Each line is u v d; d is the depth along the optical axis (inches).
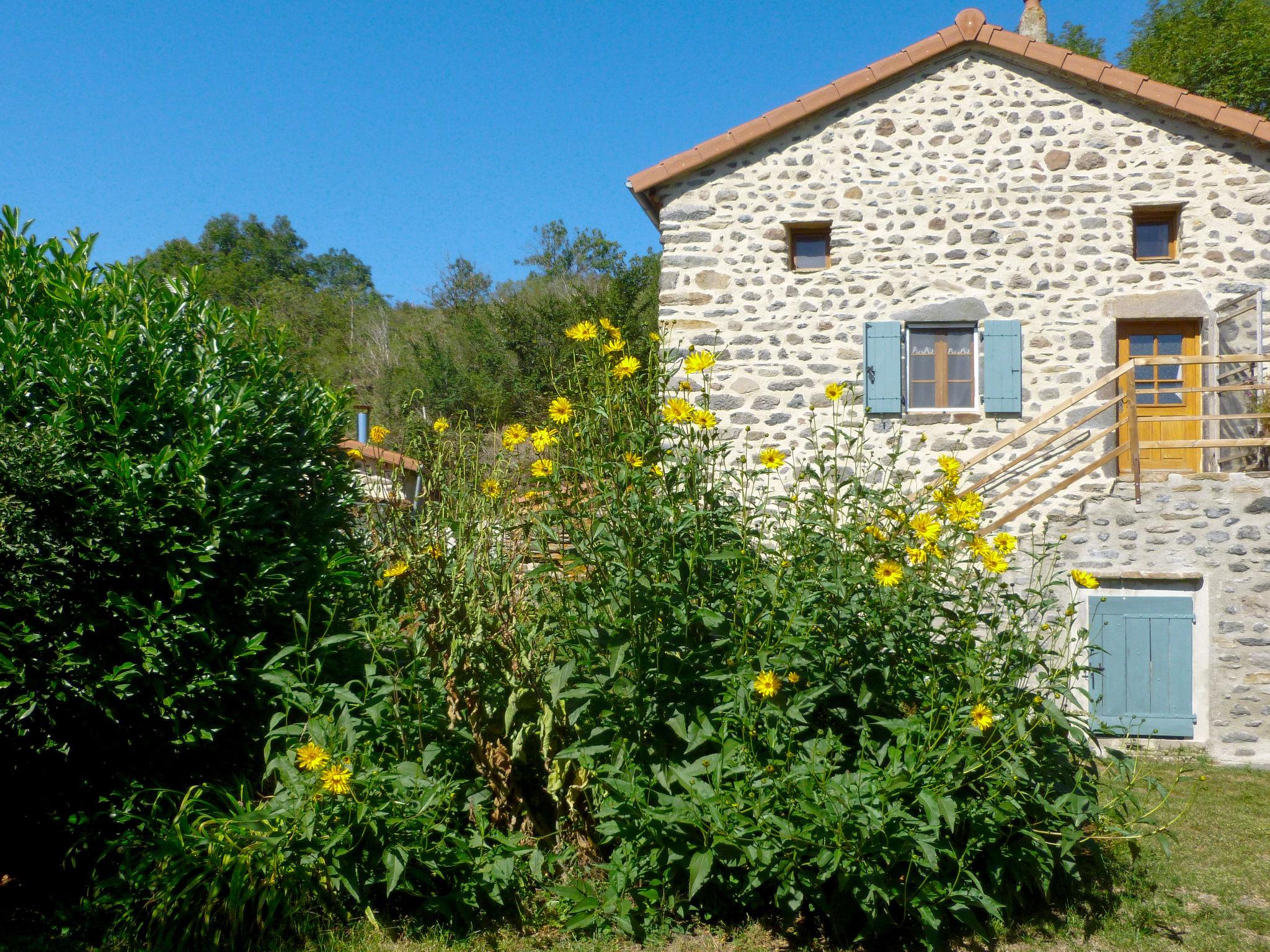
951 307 314.7
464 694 142.3
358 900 126.8
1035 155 313.6
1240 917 149.9
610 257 1656.0
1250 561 258.7
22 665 126.4
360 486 183.5
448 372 963.3
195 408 147.9
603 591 134.6
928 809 117.5
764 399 319.0
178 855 124.4
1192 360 259.4
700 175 325.1
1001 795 129.7
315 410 179.0
